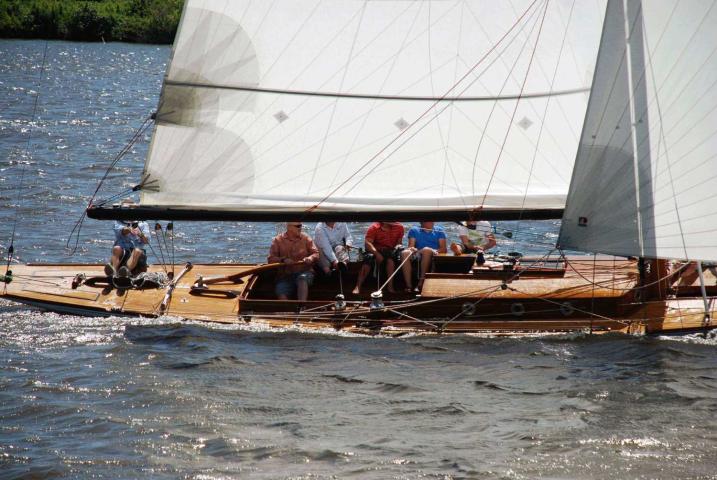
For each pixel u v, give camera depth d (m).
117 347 41.00
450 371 38.38
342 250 48.44
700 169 39.78
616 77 40.09
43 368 38.53
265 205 45.81
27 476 29.47
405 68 45.22
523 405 34.88
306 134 45.78
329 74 45.34
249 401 35.31
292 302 44.50
